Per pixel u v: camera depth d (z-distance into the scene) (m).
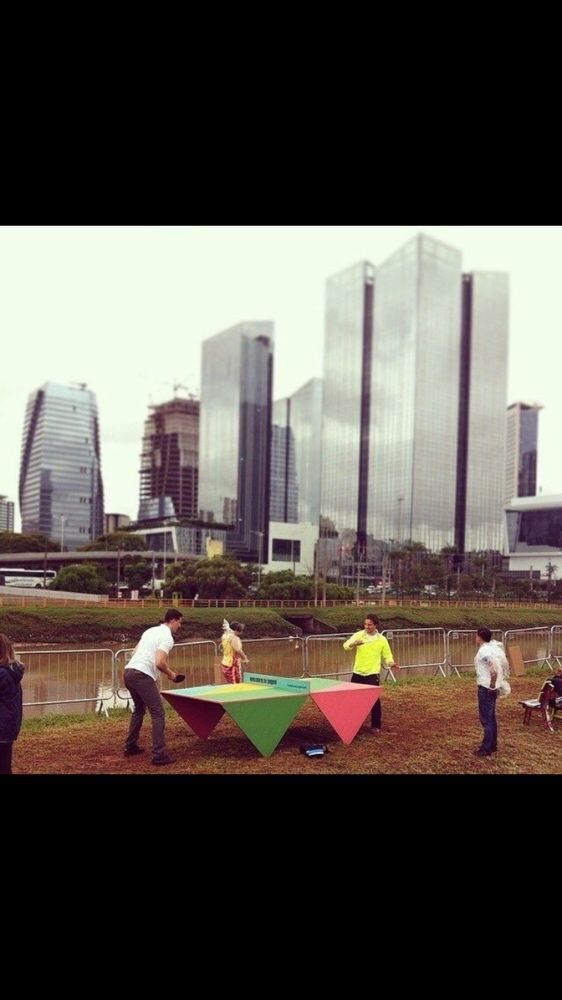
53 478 189.62
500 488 164.50
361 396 172.75
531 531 129.38
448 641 18.97
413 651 20.28
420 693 14.41
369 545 136.88
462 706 12.84
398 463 155.50
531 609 71.25
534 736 10.41
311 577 95.44
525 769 8.59
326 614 60.19
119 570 95.25
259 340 191.25
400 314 159.88
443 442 156.50
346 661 20.59
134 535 119.00
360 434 171.38
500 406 166.38
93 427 196.75
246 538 137.62
